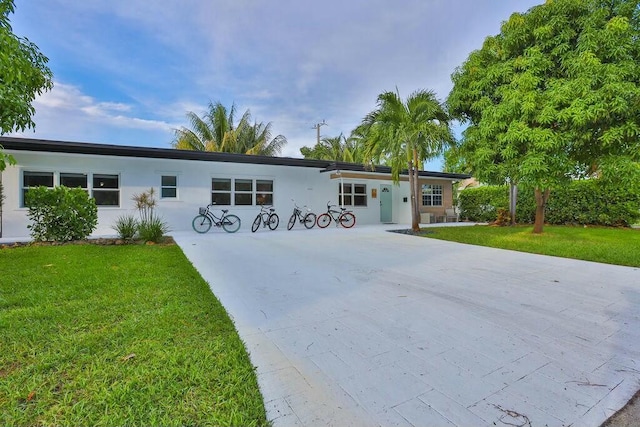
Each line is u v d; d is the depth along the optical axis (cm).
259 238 844
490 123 733
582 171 739
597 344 242
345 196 1323
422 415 161
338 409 165
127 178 931
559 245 689
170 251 606
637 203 1034
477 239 803
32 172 827
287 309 312
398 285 400
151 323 260
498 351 230
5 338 229
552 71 691
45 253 559
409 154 966
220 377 188
